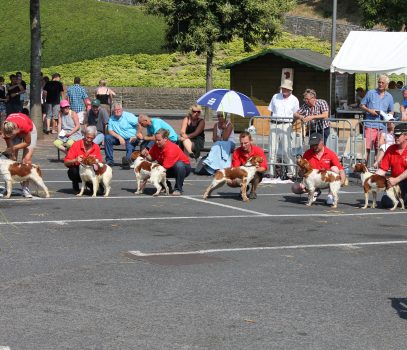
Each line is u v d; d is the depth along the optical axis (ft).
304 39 211.41
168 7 121.19
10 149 47.47
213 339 22.88
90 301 26.40
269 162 59.62
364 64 69.92
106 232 38.11
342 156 61.82
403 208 47.37
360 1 140.97
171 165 50.16
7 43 219.20
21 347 21.88
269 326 24.22
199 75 184.96
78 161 48.91
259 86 113.91
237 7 121.39
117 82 181.68
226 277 29.96
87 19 231.50
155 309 25.64
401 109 66.13
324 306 26.50
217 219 42.29
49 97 97.60
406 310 26.32
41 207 44.80
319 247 35.88
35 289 27.76
